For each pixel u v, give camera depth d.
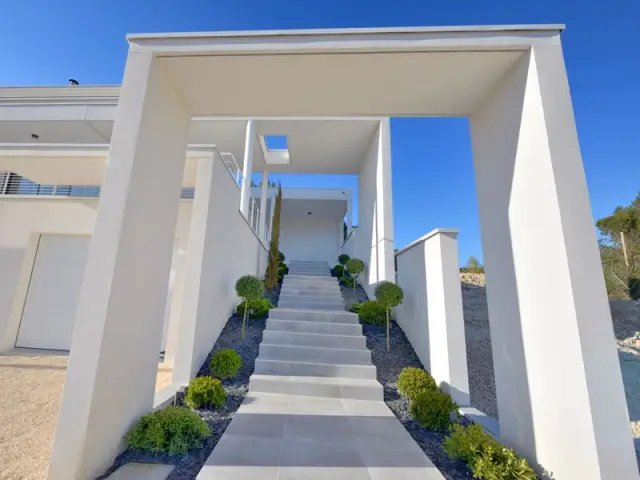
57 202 7.54
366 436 3.40
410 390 4.48
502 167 3.34
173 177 3.73
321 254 18.25
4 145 6.34
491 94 3.59
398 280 7.32
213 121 9.50
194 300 4.93
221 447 3.03
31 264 7.41
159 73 3.32
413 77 3.38
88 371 2.48
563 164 2.62
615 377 2.23
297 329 6.46
